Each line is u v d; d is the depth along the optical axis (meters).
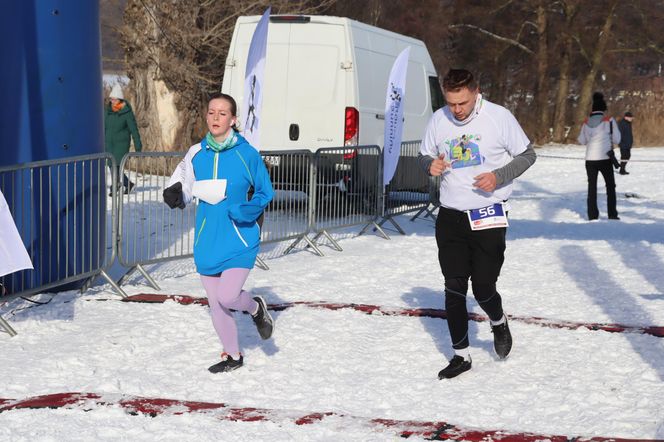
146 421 4.93
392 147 12.41
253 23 14.29
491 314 6.02
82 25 8.37
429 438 4.68
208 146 5.79
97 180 8.41
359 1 33.50
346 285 8.88
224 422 4.91
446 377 5.81
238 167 5.73
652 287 8.83
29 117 8.05
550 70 46.53
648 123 44.56
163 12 21.14
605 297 8.34
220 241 5.76
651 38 46.03
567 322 7.27
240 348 6.48
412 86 15.81
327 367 6.06
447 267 5.88
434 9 42.72
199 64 22.58
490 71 46.88
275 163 10.62
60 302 7.93
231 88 14.33
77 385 5.58
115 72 22.70
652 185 21.30
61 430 4.77
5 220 6.49
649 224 14.20
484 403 5.34
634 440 4.61
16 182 7.90
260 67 9.62
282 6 23.33
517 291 8.59
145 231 8.93
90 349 6.36
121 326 7.02
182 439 4.67
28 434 4.71
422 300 8.20
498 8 44.50
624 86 47.09
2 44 7.95
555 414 5.15
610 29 45.50
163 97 21.36
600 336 6.84
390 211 12.99
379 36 14.94
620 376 5.87
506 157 5.84
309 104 14.05
